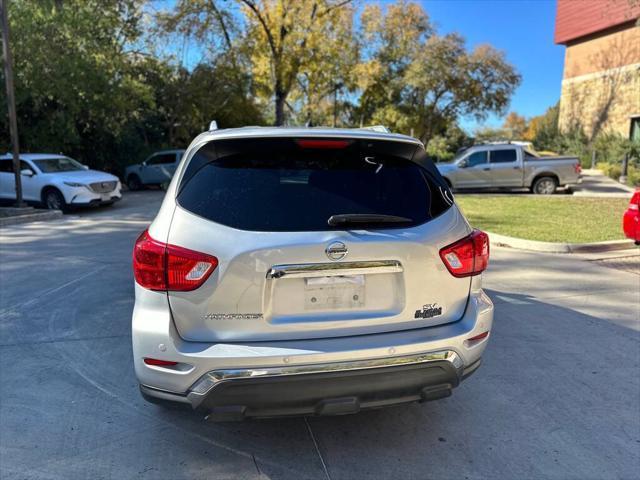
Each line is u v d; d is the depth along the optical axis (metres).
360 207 2.67
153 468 2.79
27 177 13.79
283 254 2.50
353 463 2.86
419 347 2.64
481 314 2.87
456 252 2.81
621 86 29.89
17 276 6.67
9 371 3.93
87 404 3.45
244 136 2.72
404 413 3.40
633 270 7.23
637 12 26.19
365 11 28.95
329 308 2.62
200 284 2.49
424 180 2.91
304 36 25.25
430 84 34.72
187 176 2.68
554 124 38.28
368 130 3.11
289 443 3.05
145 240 2.61
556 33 34.25
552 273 7.08
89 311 5.30
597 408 3.46
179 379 2.52
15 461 2.83
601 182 21.67
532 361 4.19
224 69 28.02
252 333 2.54
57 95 18.33
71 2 20.39
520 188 18.34
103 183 14.15
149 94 22.78
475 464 2.85
